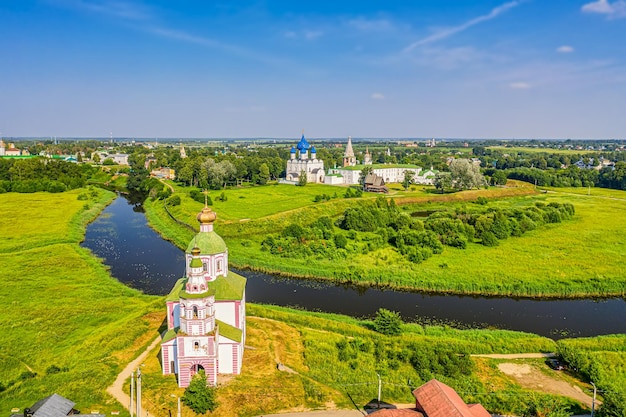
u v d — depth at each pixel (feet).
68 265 321.52
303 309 264.11
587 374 187.83
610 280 303.89
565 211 506.89
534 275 312.09
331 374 185.06
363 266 328.29
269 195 643.86
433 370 189.78
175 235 424.46
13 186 647.15
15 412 150.41
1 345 203.41
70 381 172.55
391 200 526.16
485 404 165.78
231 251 364.58
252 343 208.03
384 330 225.76
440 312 263.29
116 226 472.44
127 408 157.48
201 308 167.63
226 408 159.12
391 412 137.80
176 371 179.11
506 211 484.74
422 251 350.64
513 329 242.17
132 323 223.51
